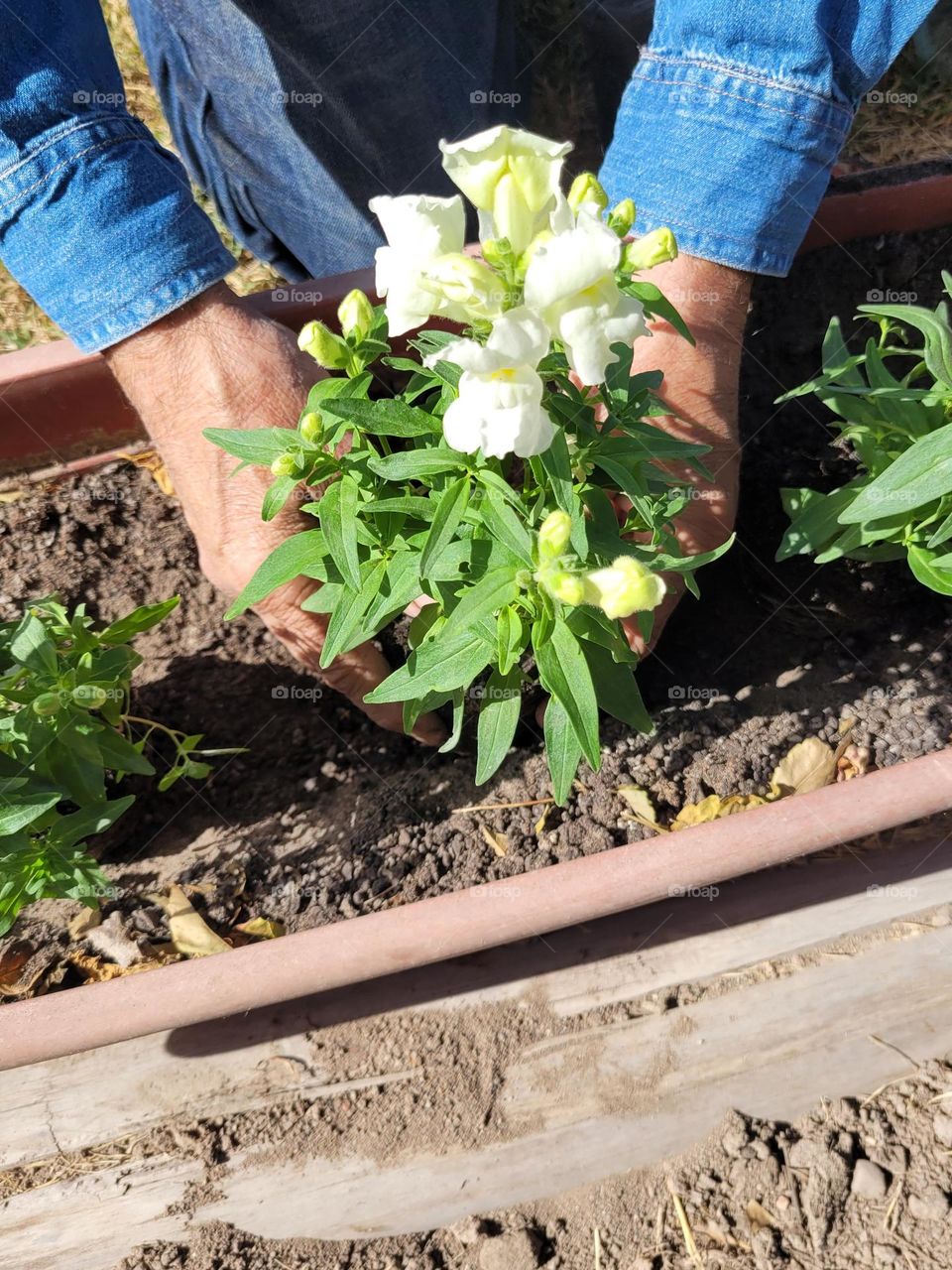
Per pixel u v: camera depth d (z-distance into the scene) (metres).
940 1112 0.58
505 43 0.90
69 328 0.57
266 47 0.72
